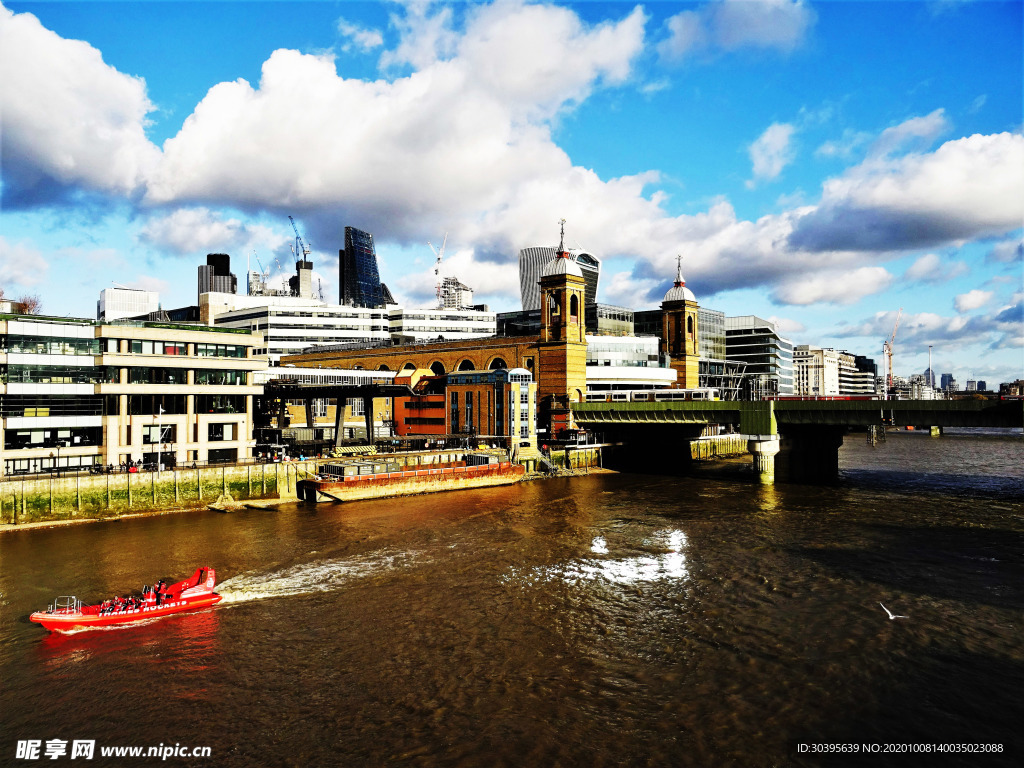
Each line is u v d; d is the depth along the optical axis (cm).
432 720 3500
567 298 14325
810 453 12275
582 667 4078
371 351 17662
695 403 12500
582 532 7538
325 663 4156
